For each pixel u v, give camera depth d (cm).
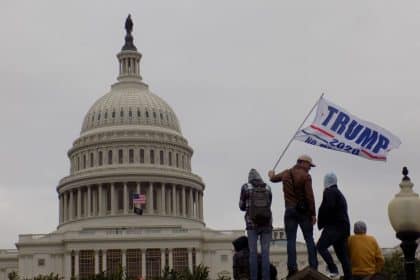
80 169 18212
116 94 18800
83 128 18750
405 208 2727
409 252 2741
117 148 17962
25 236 15912
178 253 15725
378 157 3209
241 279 3319
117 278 8369
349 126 3241
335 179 3067
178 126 19012
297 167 3203
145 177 17412
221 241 16012
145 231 15875
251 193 3194
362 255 3025
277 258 16225
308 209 3152
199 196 18338
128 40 19488
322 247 3039
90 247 15638
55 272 15725
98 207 17412
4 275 17138
